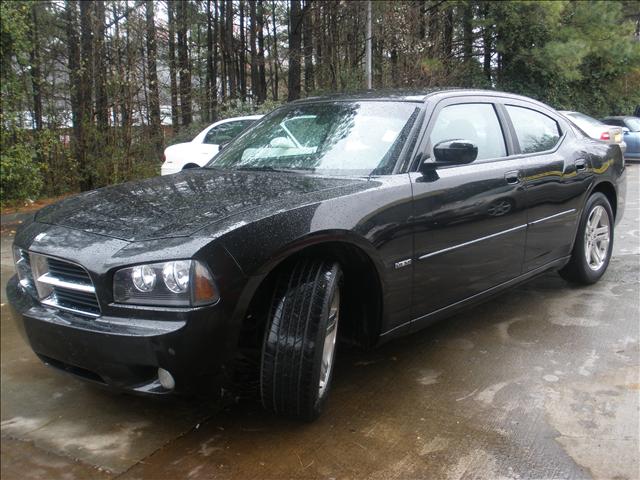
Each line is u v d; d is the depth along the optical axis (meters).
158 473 2.67
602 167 4.97
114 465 2.75
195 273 2.48
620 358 3.71
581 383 3.39
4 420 3.18
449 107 3.82
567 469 2.59
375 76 17.61
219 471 2.66
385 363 3.72
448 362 3.72
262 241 2.61
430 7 18.27
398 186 3.22
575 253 4.87
